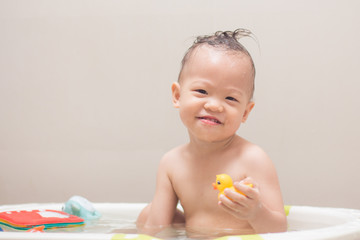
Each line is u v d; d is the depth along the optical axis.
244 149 1.10
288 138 1.96
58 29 2.11
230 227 1.08
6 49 2.15
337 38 1.93
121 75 2.07
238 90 1.05
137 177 2.05
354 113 1.92
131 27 2.06
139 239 0.74
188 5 2.02
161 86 2.04
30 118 2.13
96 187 2.08
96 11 2.08
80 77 2.10
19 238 0.78
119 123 2.07
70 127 2.10
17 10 2.14
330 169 1.93
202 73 1.05
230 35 1.21
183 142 2.02
